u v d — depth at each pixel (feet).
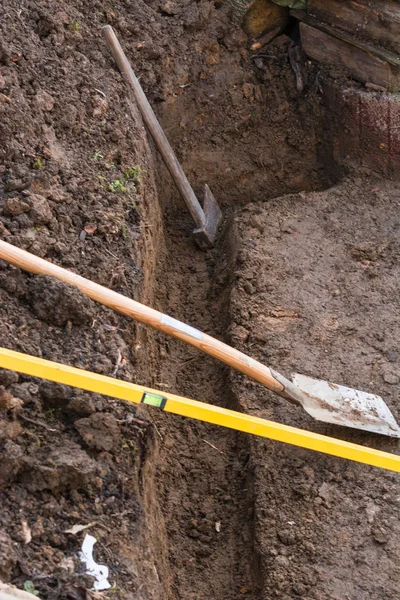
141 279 10.66
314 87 14.05
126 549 8.39
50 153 10.90
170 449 10.55
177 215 13.76
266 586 9.30
